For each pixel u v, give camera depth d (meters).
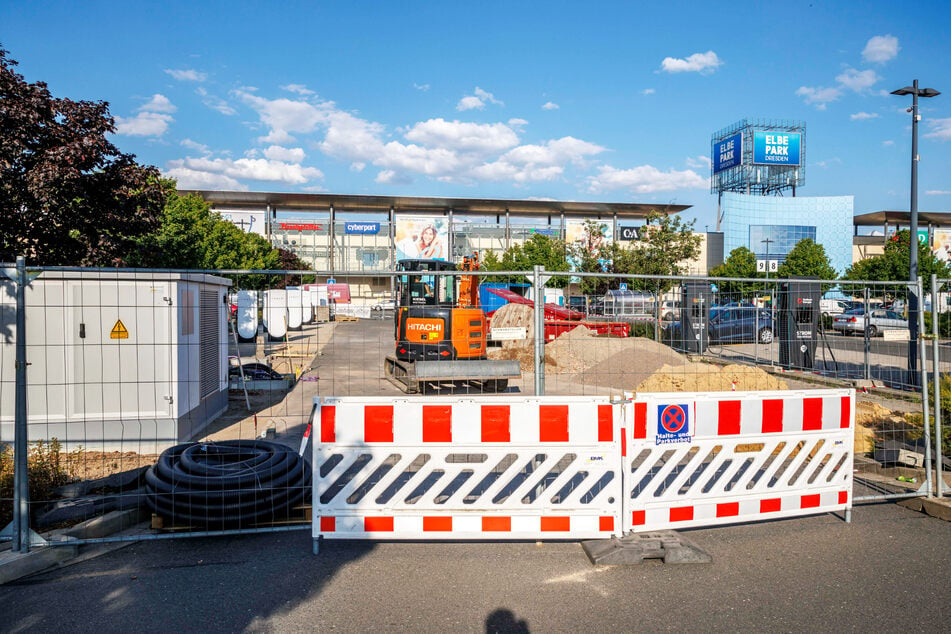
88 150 10.13
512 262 49.00
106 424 7.36
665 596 3.95
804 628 3.55
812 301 13.36
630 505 4.73
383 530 4.64
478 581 4.15
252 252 39.53
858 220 89.12
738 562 4.49
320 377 14.68
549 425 4.69
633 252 32.78
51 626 3.57
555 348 15.77
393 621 3.62
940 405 6.38
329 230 67.81
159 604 3.83
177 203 25.78
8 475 5.18
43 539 4.50
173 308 7.52
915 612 3.74
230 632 3.50
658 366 14.02
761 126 87.62
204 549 4.72
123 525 5.08
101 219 10.79
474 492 5.90
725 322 18.16
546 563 4.46
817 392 5.20
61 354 7.24
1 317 7.14
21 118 9.58
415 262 12.73
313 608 3.78
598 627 3.55
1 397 7.14
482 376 10.05
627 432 4.66
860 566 4.41
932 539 4.94
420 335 12.00
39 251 10.17
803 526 5.26
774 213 84.75
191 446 5.73
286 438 8.38
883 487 6.19
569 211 74.44
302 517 5.21
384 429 4.64
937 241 82.75
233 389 12.33
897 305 13.57
